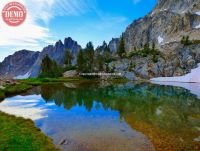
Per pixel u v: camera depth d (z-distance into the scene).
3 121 23.72
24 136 17.66
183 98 45.81
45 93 56.25
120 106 36.59
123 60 163.12
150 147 17.28
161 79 134.00
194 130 22.31
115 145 17.66
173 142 18.56
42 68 142.50
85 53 167.25
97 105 37.78
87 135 20.39
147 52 173.12
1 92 50.53
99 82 105.12
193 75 127.31
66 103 40.31
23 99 45.84
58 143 18.02
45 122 25.81
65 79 118.19
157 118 27.77
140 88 70.12
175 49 162.38
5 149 14.35
